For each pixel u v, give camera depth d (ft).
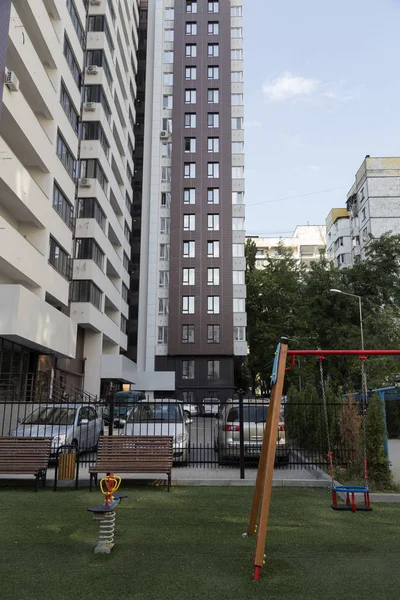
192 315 154.81
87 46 112.98
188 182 163.32
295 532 21.76
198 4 178.19
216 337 153.38
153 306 157.99
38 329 67.41
